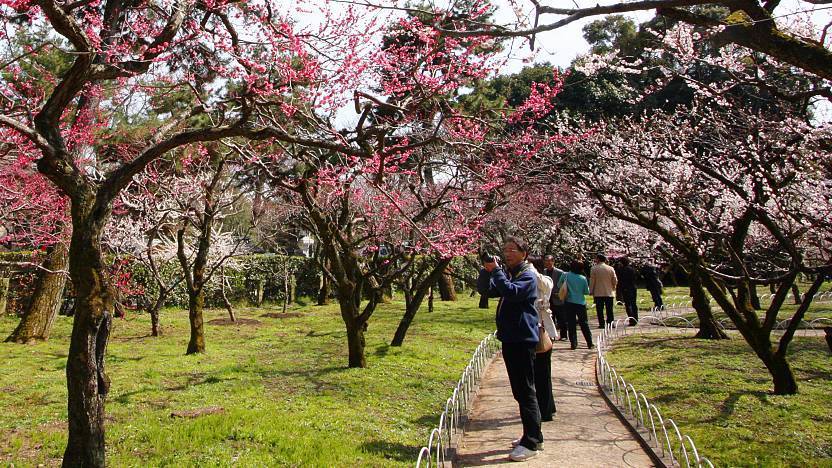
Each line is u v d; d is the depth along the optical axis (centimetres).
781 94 707
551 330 639
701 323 1216
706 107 976
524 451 527
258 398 716
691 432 595
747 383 789
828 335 680
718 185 939
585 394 791
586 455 540
